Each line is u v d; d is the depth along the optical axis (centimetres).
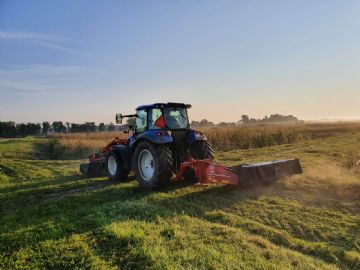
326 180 766
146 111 846
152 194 712
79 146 2370
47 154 2355
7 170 1430
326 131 3247
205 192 715
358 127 3834
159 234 475
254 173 676
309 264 394
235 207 612
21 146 2775
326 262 416
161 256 404
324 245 453
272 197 662
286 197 662
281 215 564
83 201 705
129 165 891
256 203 627
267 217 561
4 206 740
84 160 1822
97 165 1082
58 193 841
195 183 813
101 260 409
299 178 790
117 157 923
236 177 655
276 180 759
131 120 930
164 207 618
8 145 2867
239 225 524
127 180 945
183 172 787
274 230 499
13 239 490
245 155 1459
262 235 491
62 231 508
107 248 441
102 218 552
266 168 702
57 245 454
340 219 542
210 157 823
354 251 440
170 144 775
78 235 485
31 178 1249
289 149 1623
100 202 691
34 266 404
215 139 2047
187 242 447
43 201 757
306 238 488
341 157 1225
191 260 396
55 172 1367
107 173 980
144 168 799
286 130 2347
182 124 850
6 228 552
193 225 512
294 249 451
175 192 728
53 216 599
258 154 1473
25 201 773
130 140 923
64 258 420
